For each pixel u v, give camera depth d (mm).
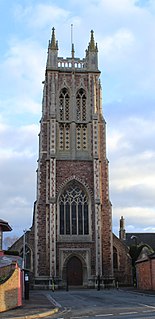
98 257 59031
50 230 59125
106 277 59281
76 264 60250
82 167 63031
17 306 27375
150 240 91125
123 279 62688
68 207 61406
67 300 35125
